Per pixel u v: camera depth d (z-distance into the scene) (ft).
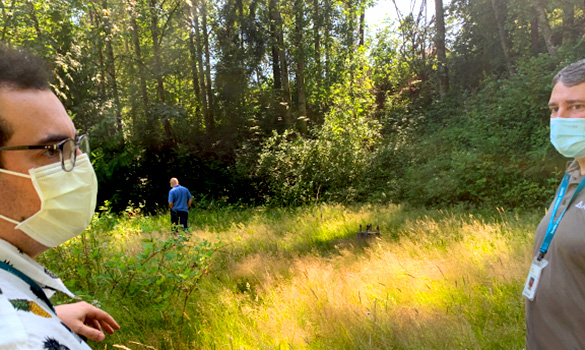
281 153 46.96
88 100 47.52
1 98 2.56
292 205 40.91
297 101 65.62
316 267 15.76
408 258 16.30
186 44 56.59
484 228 19.60
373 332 10.17
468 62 57.67
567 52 31.96
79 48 46.03
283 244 22.97
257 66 58.80
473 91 48.03
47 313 2.26
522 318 10.37
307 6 60.13
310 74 60.03
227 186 49.65
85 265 13.70
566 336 4.39
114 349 10.28
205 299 13.03
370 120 49.57
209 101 59.93
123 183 50.44
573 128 4.78
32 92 2.69
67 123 2.91
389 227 24.75
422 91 62.54
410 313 11.02
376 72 67.00
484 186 28.02
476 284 12.81
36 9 38.01
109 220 23.70
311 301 12.32
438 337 9.64
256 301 13.23
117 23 48.01
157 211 45.06
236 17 57.31
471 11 54.19
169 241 13.71
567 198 4.78
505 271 13.04
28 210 2.77
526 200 26.16
